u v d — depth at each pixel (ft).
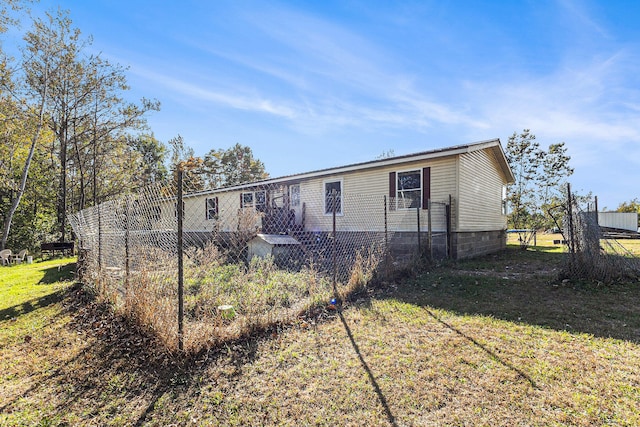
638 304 14.93
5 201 66.59
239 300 15.28
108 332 12.31
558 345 10.65
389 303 15.52
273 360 9.75
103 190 74.49
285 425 7.01
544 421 6.98
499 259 30.68
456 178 29.91
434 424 6.96
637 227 72.59
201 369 9.26
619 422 6.88
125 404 7.90
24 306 16.66
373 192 35.04
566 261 19.80
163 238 13.32
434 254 30.27
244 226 32.83
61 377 9.21
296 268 25.58
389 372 9.03
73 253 47.80
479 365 9.36
